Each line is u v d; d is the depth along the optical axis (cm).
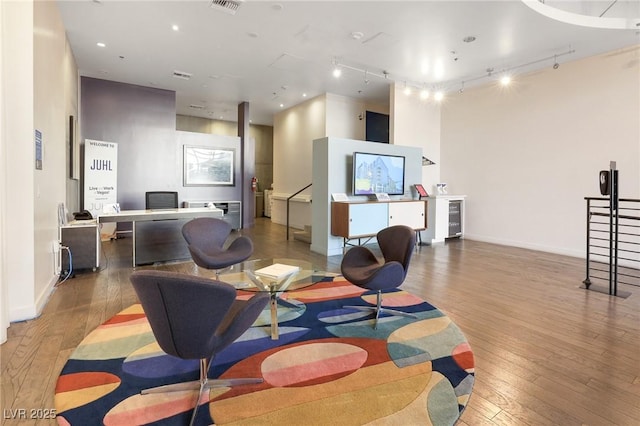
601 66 543
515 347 253
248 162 926
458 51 551
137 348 242
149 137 780
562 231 596
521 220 656
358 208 568
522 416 177
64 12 439
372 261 335
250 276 299
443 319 300
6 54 279
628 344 258
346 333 271
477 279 434
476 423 172
